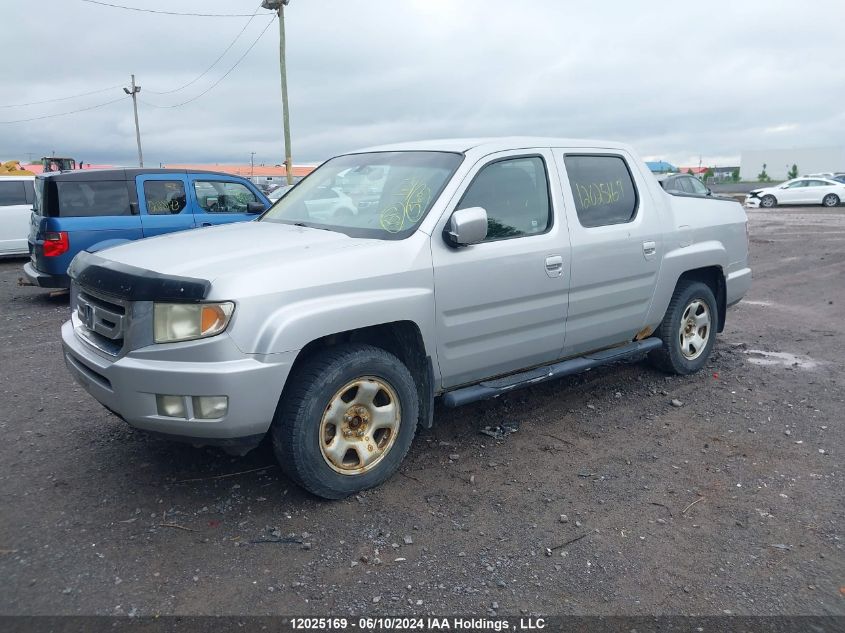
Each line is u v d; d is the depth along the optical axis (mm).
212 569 3107
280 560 3180
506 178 4371
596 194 4922
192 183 9891
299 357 3666
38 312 9008
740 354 6691
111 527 3447
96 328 3652
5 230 14047
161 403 3301
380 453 3824
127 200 9352
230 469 4066
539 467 4184
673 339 5641
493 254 4125
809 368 6234
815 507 3734
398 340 4020
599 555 3268
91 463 4164
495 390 4246
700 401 5340
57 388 5625
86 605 2848
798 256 14047
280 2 24141
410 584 3021
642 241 5066
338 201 4461
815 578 3105
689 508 3717
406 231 3912
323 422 3547
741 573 3139
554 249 4449
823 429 4809
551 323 4547
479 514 3625
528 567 3164
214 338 3201
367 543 3332
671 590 3014
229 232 4215
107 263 3627
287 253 3590
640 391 5551
